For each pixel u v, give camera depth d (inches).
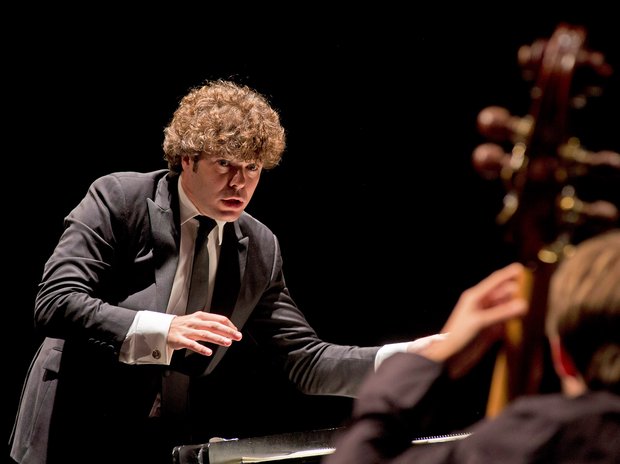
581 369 80.8
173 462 134.3
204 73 286.2
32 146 281.4
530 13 281.7
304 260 310.2
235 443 134.1
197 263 172.7
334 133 300.0
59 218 286.0
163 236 170.1
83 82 280.7
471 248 309.6
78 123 282.5
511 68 290.0
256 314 185.8
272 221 307.7
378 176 305.0
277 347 183.8
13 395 291.3
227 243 176.6
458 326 83.9
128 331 156.6
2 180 281.6
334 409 305.0
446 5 289.1
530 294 87.4
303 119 297.9
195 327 156.6
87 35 278.7
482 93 295.1
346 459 82.7
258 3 286.8
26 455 163.3
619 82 262.2
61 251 165.6
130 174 176.7
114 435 165.6
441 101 297.9
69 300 158.6
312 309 311.6
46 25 275.9
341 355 175.5
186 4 283.0
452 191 306.2
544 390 177.6
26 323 290.4
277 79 291.9
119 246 169.3
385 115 299.6
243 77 288.5
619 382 78.5
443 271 311.3
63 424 164.1
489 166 86.7
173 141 172.6
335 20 290.7
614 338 78.8
